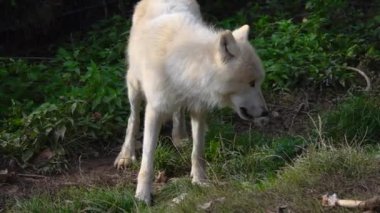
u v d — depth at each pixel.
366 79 14.29
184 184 10.85
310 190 9.38
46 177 11.81
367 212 8.60
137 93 11.91
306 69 14.53
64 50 15.33
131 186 11.29
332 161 9.88
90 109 13.11
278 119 13.48
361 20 16.83
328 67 14.61
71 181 11.64
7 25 16.84
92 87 13.35
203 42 10.27
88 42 16.48
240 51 10.00
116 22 17.00
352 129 12.30
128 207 10.37
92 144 12.71
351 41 15.55
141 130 13.30
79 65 14.97
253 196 9.39
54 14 17.34
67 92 13.63
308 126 12.98
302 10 17.59
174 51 10.38
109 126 12.90
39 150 12.34
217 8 18.28
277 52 14.80
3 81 14.00
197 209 9.33
